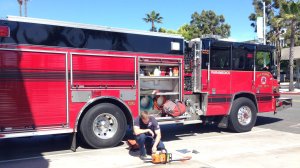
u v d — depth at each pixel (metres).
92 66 8.38
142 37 9.15
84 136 8.35
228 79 10.70
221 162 7.28
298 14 32.19
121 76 8.80
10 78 7.43
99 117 8.54
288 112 16.14
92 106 8.46
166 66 9.80
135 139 8.41
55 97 7.93
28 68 7.61
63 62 8.02
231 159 7.52
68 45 8.06
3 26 7.32
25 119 7.61
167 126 12.07
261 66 11.48
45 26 7.80
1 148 8.80
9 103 7.43
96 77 8.42
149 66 9.52
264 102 11.56
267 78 11.66
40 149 8.68
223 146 8.83
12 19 7.45
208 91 10.28
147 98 9.49
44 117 7.82
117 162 7.36
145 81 9.44
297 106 18.91
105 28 8.55
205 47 10.23
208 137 10.11
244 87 11.04
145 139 7.59
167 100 9.84
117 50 8.73
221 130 11.30
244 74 11.05
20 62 7.52
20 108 7.55
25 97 7.60
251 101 11.13
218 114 10.51
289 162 7.27
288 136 10.20
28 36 7.61
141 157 7.62
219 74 10.52
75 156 7.91
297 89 36.34
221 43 10.52
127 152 8.23
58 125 8.00
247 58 11.12
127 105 8.90
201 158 7.61
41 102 7.77
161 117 9.55
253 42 11.42
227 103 10.68
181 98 9.97
